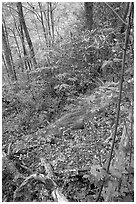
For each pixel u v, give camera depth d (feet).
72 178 11.77
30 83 24.67
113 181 6.77
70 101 21.66
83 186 11.25
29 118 21.61
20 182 13.00
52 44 24.31
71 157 13.56
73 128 16.96
